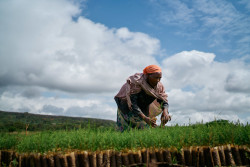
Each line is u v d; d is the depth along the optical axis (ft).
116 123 15.83
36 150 10.05
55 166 9.34
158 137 10.24
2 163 9.91
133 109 14.57
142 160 9.48
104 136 10.62
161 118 14.74
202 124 12.07
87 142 10.21
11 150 10.51
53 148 10.20
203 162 9.25
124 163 9.37
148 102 15.24
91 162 9.35
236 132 10.35
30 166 9.50
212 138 10.10
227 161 9.34
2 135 11.76
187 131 10.77
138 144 10.16
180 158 9.29
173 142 9.89
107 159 9.36
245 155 9.30
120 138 10.54
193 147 9.43
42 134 11.26
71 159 9.28
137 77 14.61
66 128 11.95
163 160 9.36
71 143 10.37
